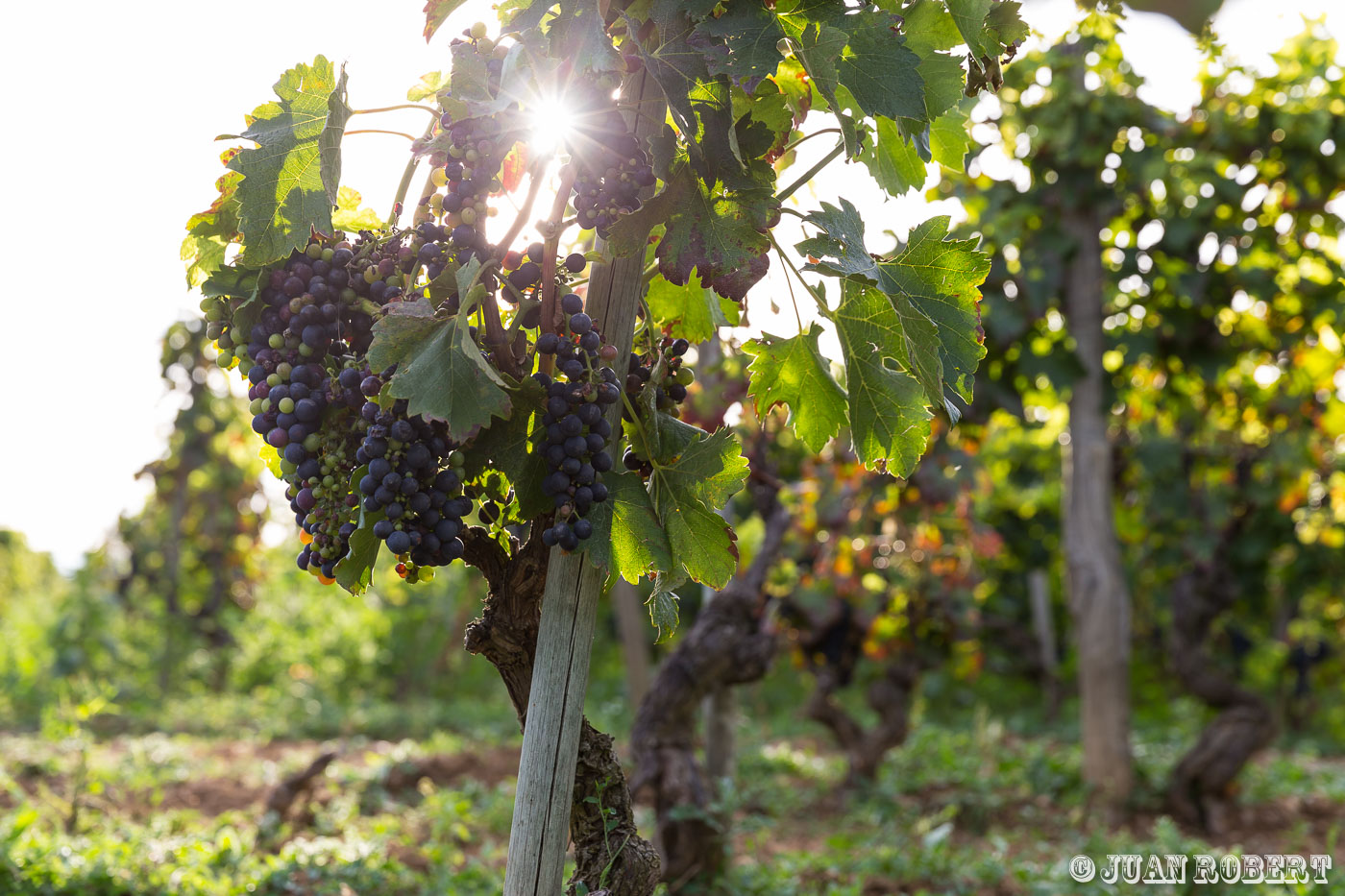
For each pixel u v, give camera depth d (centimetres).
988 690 1516
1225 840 716
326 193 197
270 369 198
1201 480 928
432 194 209
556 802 208
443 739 1027
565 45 179
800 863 562
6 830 527
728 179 190
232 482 1666
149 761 877
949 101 213
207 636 1642
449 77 215
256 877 488
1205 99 777
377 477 182
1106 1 156
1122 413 872
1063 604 1474
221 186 202
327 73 201
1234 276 772
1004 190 776
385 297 195
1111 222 812
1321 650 1429
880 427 225
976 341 215
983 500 847
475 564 226
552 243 193
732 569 208
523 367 205
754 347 238
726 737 549
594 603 213
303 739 1148
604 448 196
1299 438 904
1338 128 748
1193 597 885
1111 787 744
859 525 718
